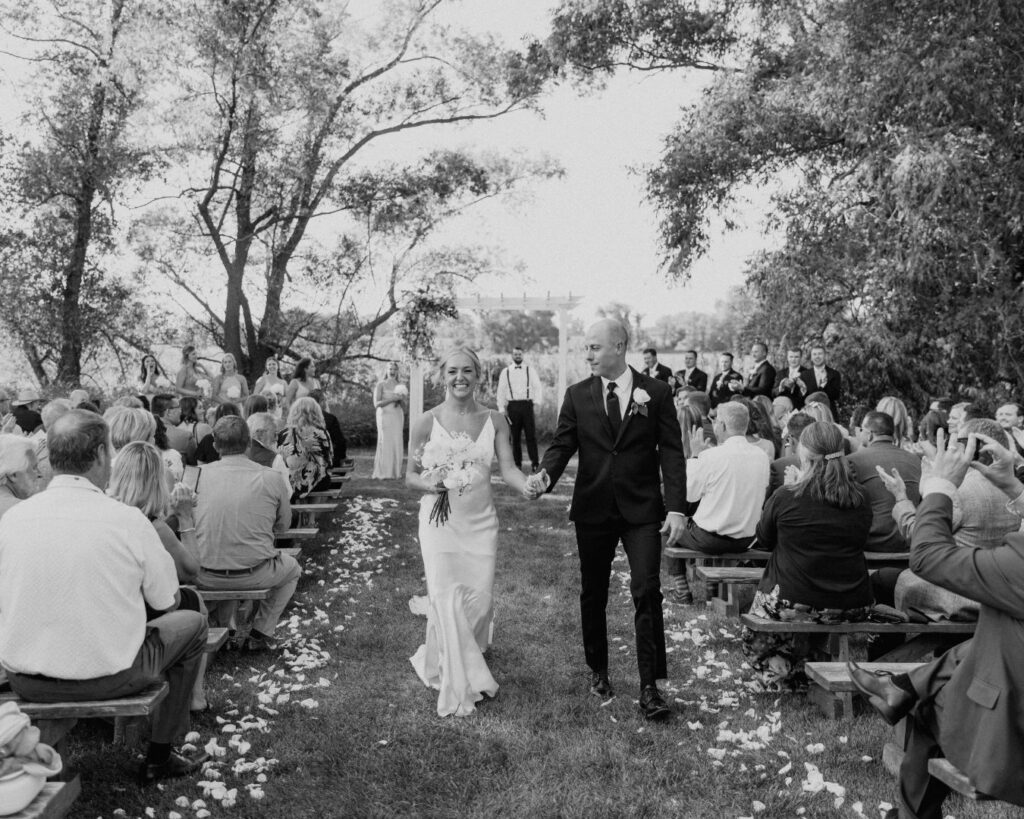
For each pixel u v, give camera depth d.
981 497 3.68
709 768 3.51
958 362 12.51
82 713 2.97
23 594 2.97
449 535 4.45
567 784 3.38
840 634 4.33
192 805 3.14
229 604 4.86
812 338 14.09
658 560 4.09
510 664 4.82
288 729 3.87
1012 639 2.46
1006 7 10.65
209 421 8.75
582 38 16.58
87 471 3.15
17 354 18.61
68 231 17.55
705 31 16.39
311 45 18.23
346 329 19.81
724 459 5.90
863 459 5.60
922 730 2.77
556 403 21.61
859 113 11.46
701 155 15.29
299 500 7.89
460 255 19.34
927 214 10.88
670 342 63.00
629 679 4.56
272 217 19.47
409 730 3.87
